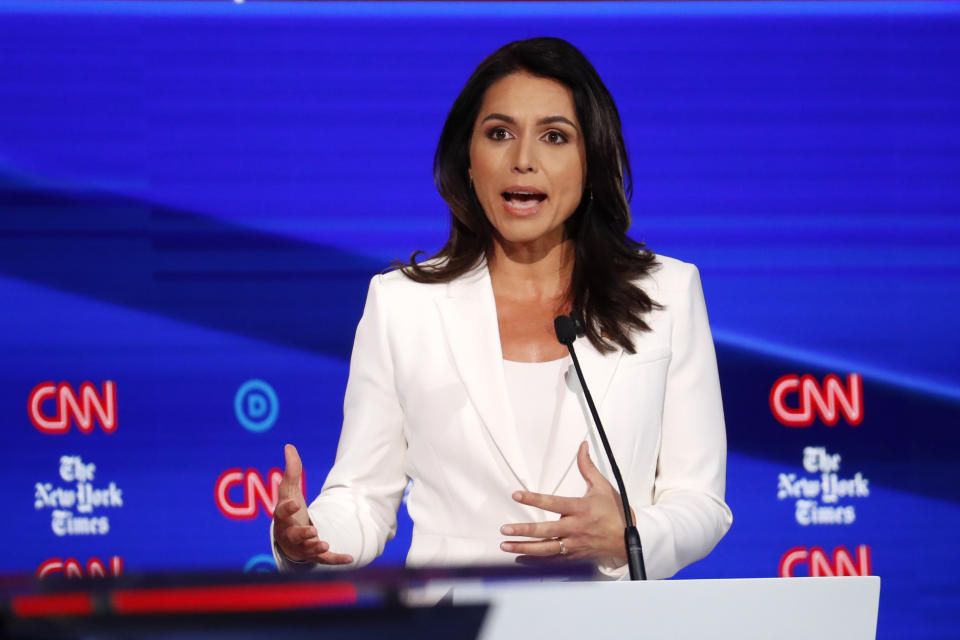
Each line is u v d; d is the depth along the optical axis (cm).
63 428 1037
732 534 1048
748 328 1052
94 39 1044
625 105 1055
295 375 1045
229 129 1048
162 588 227
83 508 1033
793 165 1056
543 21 1057
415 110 1055
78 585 226
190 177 1045
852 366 1052
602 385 604
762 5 1061
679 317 634
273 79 1051
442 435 609
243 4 1051
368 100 1054
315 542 489
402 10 1055
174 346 1041
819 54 1060
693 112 1056
